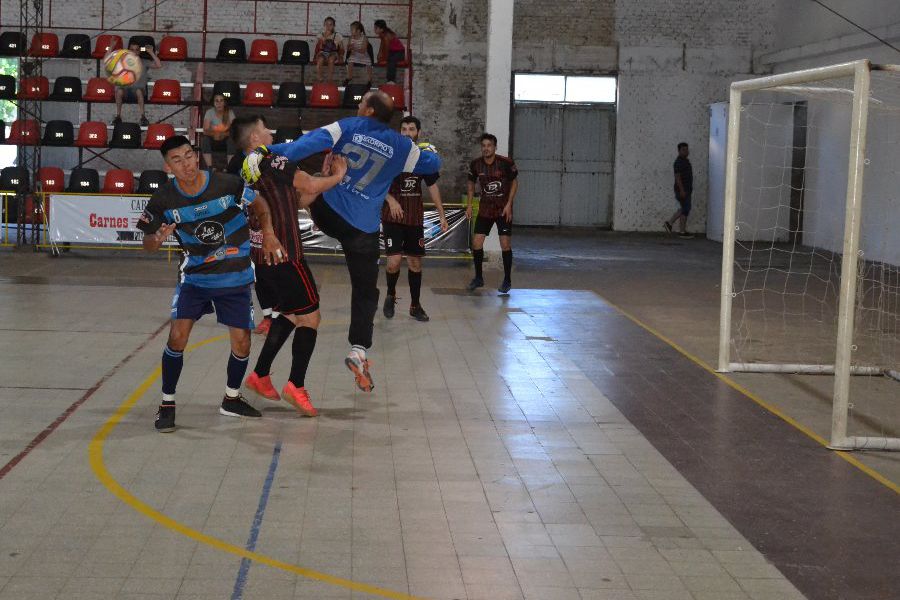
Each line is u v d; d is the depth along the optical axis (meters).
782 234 20.55
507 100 14.43
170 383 5.66
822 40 19.73
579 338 9.05
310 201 5.94
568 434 5.91
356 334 6.14
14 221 17.25
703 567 3.99
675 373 7.71
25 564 3.83
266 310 8.00
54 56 17.52
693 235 22.36
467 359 7.95
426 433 5.82
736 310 11.20
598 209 23.23
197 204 5.41
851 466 5.43
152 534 4.16
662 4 22.52
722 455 5.57
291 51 18.45
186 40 19.95
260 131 6.16
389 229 9.53
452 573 3.86
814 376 7.76
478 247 11.84
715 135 21.58
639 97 22.67
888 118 16.42
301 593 3.63
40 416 5.91
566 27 22.58
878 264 16.59
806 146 19.92
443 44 21.98
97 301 10.23
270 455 5.30
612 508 4.66
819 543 4.29
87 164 20.28
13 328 8.60
